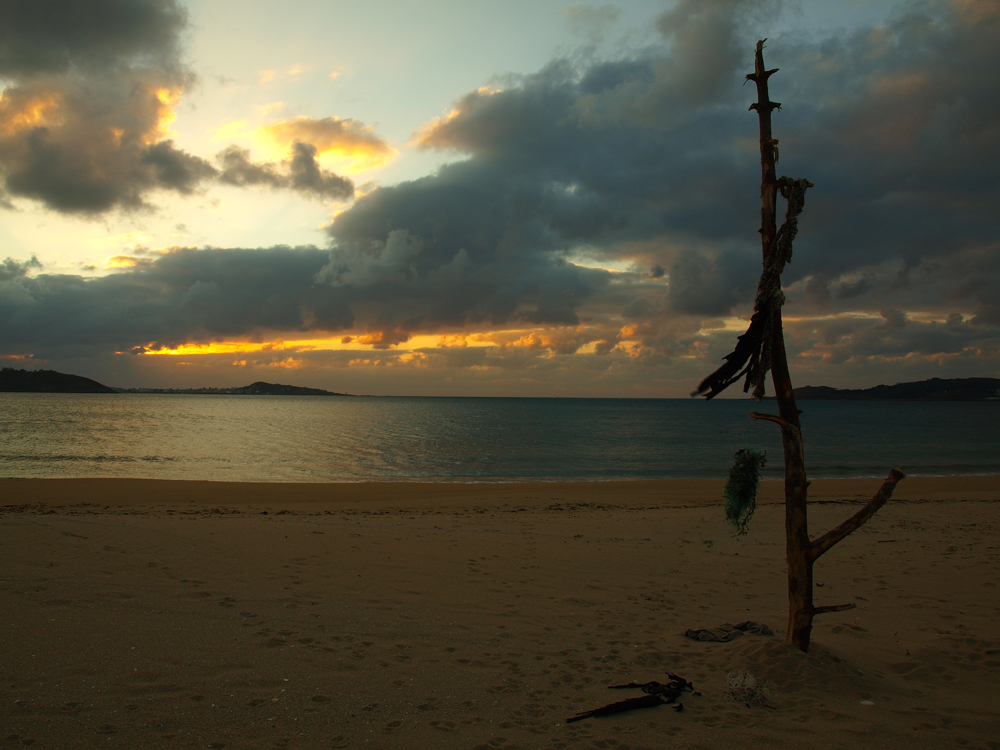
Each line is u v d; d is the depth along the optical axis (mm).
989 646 5633
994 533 11914
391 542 9484
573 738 3711
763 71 5027
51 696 3805
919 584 8125
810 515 14367
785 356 5004
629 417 98188
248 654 4715
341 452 37438
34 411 83938
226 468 29031
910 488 21906
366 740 3564
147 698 3883
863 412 135500
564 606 6820
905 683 4816
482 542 10008
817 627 6262
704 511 15609
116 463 29875
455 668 4789
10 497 16781
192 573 6938
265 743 3449
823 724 3986
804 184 4707
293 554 8227
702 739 3746
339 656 4848
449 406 157125
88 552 7398
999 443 49062
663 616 6598
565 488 21391
